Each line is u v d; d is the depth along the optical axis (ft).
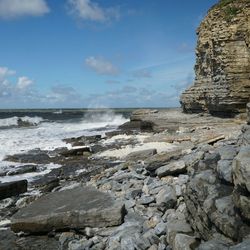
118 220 35.47
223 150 29.96
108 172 58.95
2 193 52.44
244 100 110.52
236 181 22.33
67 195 41.50
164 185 41.50
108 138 106.63
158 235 30.94
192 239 26.03
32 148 99.86
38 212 37.65
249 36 110.93
